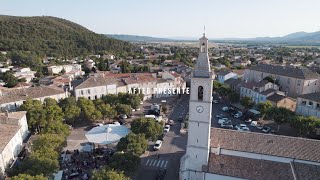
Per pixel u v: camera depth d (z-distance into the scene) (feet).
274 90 364.38
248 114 341.21
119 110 311.88
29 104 285.02
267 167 157.69
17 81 508.94
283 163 159.22
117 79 436.35
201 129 160.04
